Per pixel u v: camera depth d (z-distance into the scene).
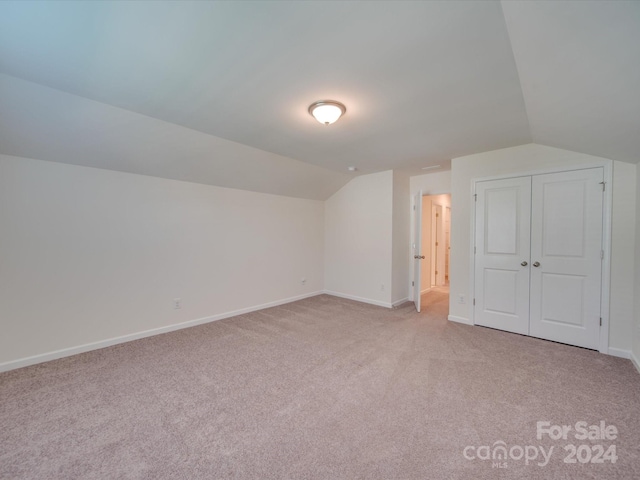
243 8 1.23
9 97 1.94
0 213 2.35
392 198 4.41
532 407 1.88
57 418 1.77
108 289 2.92
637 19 0.96
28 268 2.48
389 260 4.45
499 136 2.83
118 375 2.30
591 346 2.78
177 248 3.43
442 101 2.09
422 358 2.62
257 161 3.57
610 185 2.65
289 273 4.79
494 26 1.32
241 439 1.60
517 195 3.18
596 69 1.33
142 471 1.38
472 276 3.54
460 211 3.62
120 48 1.52
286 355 2.69
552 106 1.95
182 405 1.91
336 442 1.58
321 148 3.26
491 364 2.50
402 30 1.36
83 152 2.60
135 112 2.31
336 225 5.21
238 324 3.62
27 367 2.43
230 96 2.04
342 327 3.49
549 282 3.00
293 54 1.56
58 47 1.51
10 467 1.39
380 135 2.81
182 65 1.67
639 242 2.44
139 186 3.12
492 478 1.35
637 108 1.55
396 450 1.52
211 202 3.75
